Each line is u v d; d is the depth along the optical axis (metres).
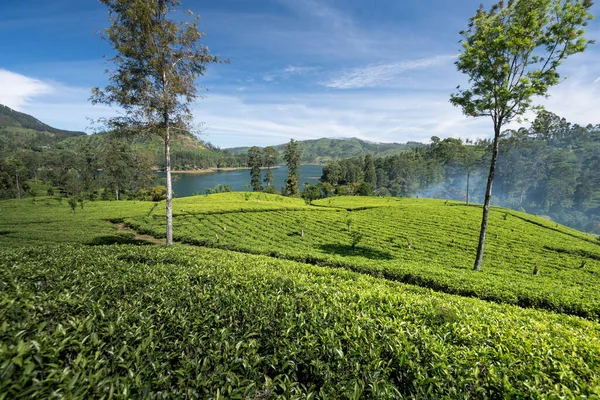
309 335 3.86
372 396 3.00
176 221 29.86
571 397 3.04
